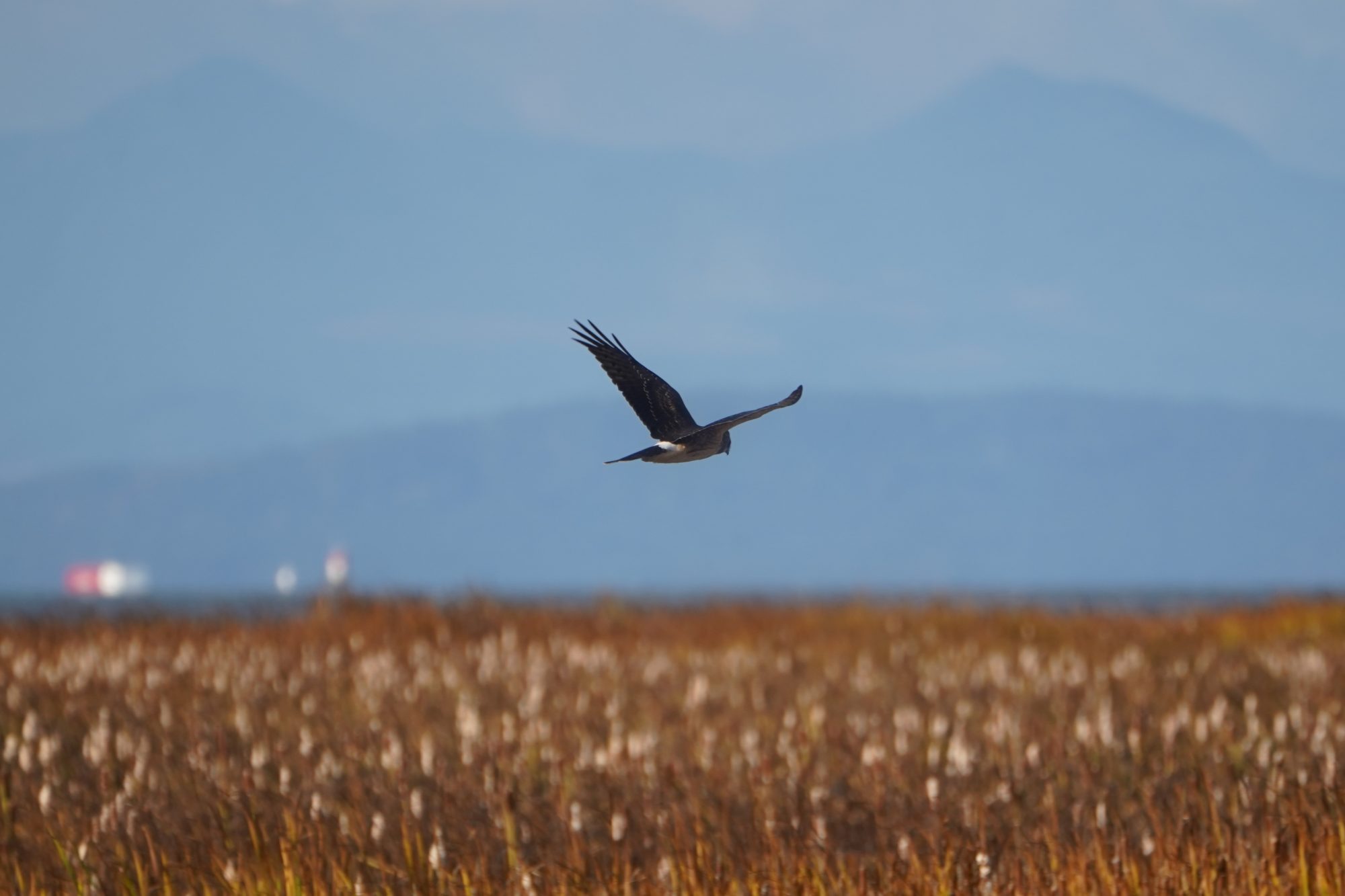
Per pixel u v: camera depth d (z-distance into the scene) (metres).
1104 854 9.91
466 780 12.30
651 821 11.17
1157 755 13.24
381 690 17.81
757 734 14.28
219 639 23.94
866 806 11.63
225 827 10.96
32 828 11.16
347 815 11.29
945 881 9.54
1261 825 10.58
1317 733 13.30
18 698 17.14
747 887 9.70
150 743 14.55
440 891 9.75
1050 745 13.55
